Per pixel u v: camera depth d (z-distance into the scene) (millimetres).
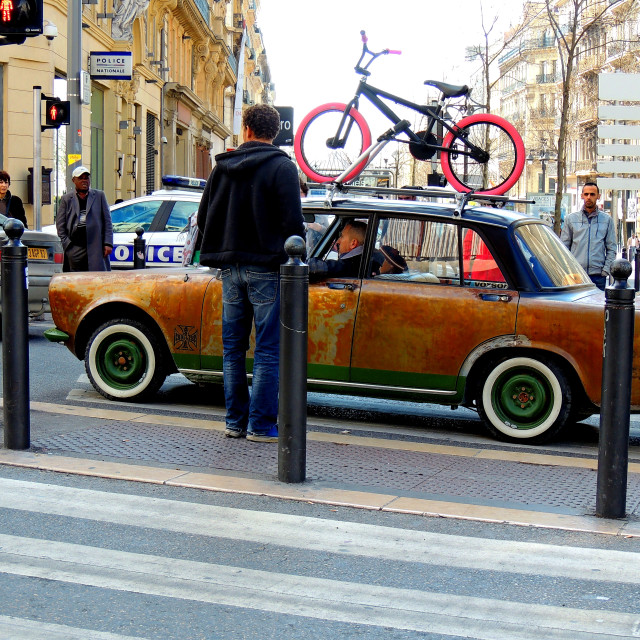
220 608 3686
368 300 6988
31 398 7867
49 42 24359
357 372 7039
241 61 37469
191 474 5520
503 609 3746
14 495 5082
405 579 4051
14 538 4426
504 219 7004
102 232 11969
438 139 8562
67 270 12039
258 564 4180
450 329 6859
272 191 6234
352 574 4090
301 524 4742
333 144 8945
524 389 6895
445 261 6980
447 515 4926
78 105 19203
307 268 5395
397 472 5801
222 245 6375
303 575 4059
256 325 6398
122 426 6785
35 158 18125
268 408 6430
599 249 11031
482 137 9117
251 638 3422
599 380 6688
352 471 5773
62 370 9578
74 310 7832
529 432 6867
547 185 82812
